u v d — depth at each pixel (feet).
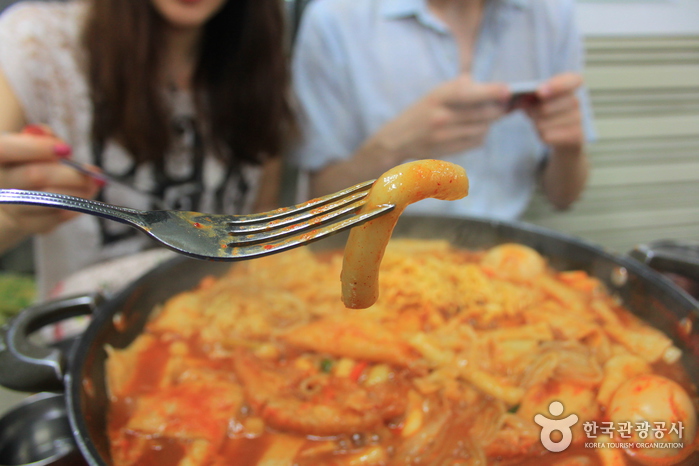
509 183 2.57
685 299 1.02
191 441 0.90
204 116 2.10
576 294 1.21
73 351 0.93
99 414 0.92
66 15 1.94
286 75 2.15
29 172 1.37
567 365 0.99
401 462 0.87
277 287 1.30
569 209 2.98
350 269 0.74
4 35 1.81
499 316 1.17
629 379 0.97
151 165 2.02
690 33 2.94
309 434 0.91
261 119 2.12
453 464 0.86
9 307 2.33
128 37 1.72
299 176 2.90
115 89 1.78
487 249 1.42
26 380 0.89
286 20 2.11
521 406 0.94
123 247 2.10
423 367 1.02
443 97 2.01
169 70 2.06
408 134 2.11
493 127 2.42
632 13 2.85
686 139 3.23
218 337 1.13
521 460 0.87
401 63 2.39
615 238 3.44
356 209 0.71
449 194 0.75
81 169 1.36
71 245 2.04
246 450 0.90
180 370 1.05
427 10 2.33
